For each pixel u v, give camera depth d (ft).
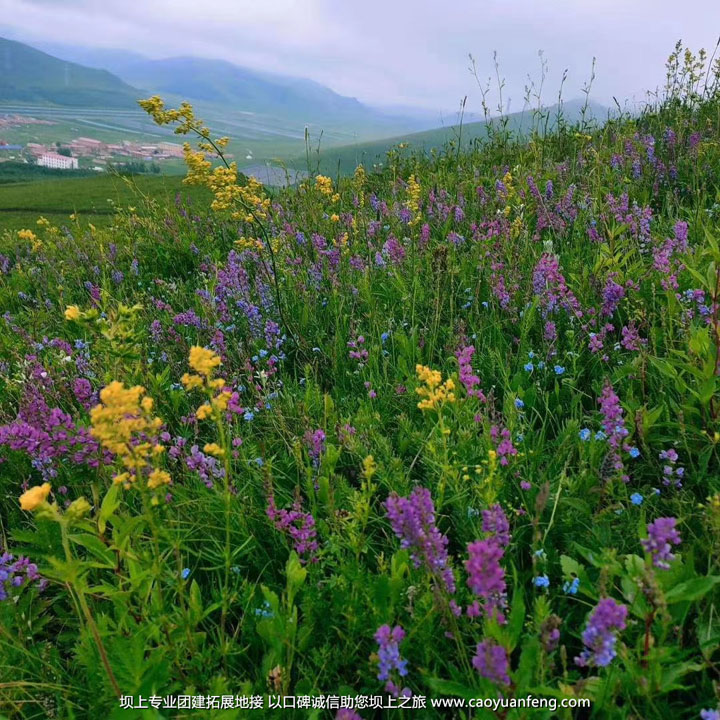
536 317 13.39
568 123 29.86
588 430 9.26
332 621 7.44
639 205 19.10
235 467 10.07
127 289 21.34
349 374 12.96
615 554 6.91
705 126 24.57
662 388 10.47
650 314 11.94
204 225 26.09
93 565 6.55
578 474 8.91
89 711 6.61
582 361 12.06
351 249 19.30
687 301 11.68
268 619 6.76
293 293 16.62
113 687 5.91
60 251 27.91
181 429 11.72
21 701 6.61
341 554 8.09
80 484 9.77
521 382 11.55
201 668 6.92
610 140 26.37
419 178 27.27
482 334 13.60
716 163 20.93
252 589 7.65
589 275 13.64
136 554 6.75
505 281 14.78
